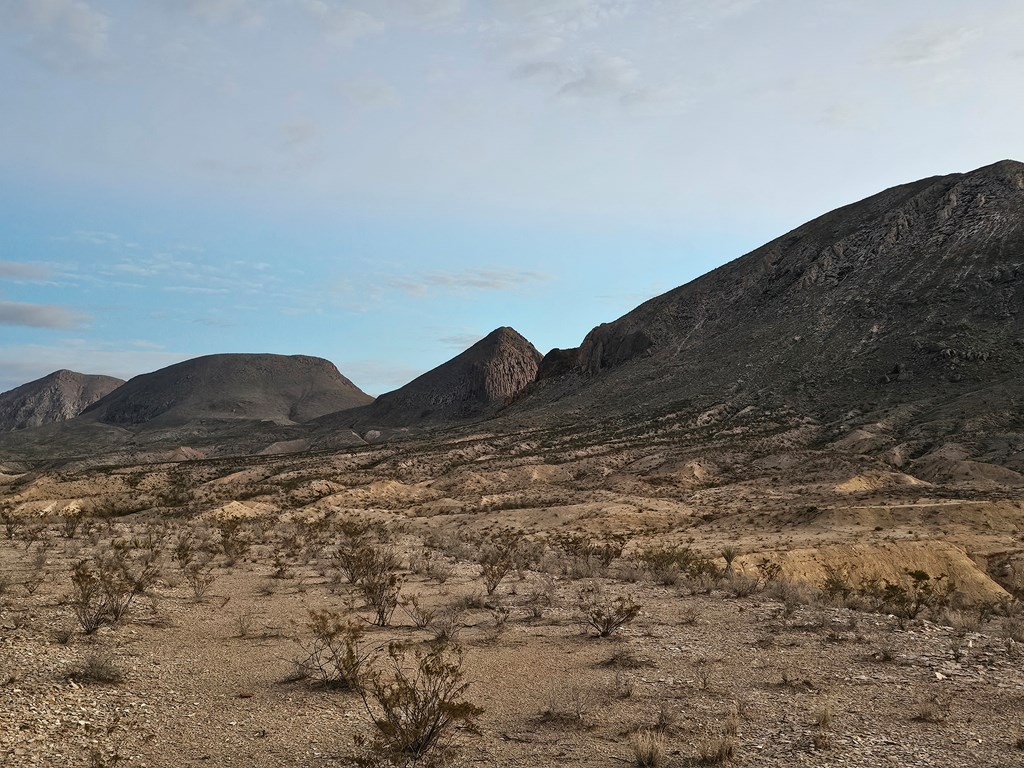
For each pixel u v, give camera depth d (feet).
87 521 140.26
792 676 41.83
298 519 206.90
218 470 374.84
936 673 42.60
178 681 36.91
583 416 487.61
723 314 634.43
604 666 43.68
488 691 37.93
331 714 32.71
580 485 303.89
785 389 433.89
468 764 27.78
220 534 132.77
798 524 188.75
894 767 28.02
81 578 49.01
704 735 31.53
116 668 37.83
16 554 87.56
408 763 27.53
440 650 35.65
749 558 133.18
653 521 215.92
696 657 46.44
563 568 95.76
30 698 31.65
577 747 29.89
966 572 136.77
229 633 49.06
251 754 27.66
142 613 54.34
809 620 60.34
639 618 60.34
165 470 367.66
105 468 370.73
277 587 70.95
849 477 263.29
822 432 362.94
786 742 30.76
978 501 195.11
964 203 582.35
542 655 46.26
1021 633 57.72
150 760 26.45
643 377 543.80
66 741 27.43
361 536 134.72
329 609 59.72
